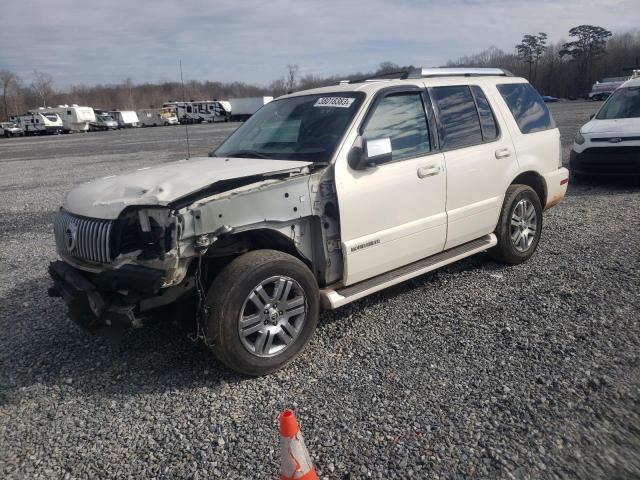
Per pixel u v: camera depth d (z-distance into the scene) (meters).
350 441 3.02
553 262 5.82
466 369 3.72
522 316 4.50
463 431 3.05
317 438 3.06
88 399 3.63
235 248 3.84
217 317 3.53
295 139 4.52
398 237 4.46
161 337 4.50
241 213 3.60
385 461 2.85
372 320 4.61
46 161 22.53
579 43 90.19
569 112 35.75
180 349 4.28
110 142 33.78
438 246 4.90
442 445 2.94
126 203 3.59
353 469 2.80
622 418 3.08
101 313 3.57
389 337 4.28
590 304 4.64
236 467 2.89
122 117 65.31
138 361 4.12
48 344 4.51
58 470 2.94
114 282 3.51
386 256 4.42
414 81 4.88
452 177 4.88
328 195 4.05
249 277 3.60
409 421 3.17
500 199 5.43
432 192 4.71
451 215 4.91
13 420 3.44
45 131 55.91
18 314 5.23
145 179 3.98
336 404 3.40
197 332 3.62
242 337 3.63
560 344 3.97
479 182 5.16
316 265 4.16
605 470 2.69
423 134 4.77
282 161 4.20
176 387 3.72
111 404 3.56
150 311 3.64
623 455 2.79
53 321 5.00
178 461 2.96
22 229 9.25
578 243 6.46
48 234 8.74
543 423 3.07
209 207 3.46
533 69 96.75
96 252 3.73
